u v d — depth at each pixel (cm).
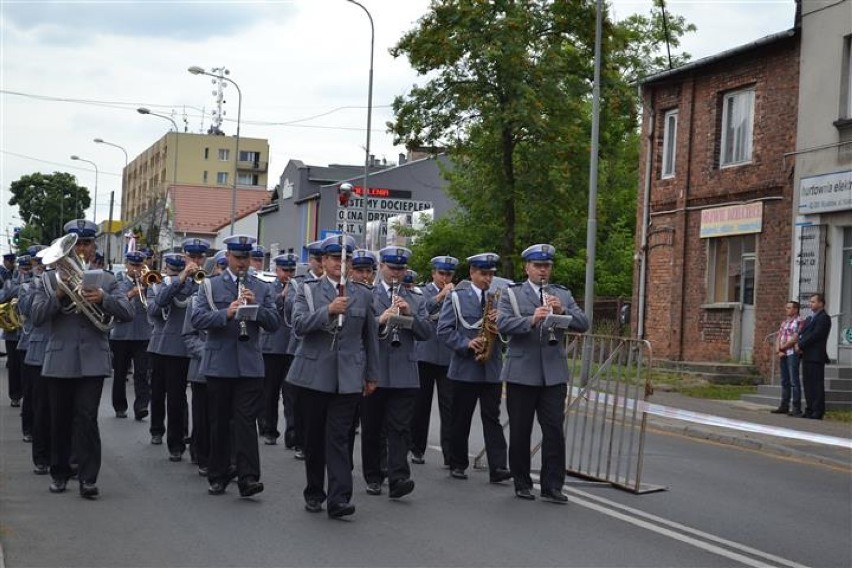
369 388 966
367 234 3538
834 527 978
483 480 1153
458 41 2855
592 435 1173
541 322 1021
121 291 1000
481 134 3003
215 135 10900
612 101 3000
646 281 2772
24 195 11081
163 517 922
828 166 2184
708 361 2522
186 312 1138
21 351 1343
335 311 909
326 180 6462
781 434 1327
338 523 913
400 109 2998
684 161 2623
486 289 1156
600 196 4581
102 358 991
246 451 997
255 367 1005
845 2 2156
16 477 1109
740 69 2450
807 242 2220
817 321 1877
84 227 1003
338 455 934
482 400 1146
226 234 7825
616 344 1144
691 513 1007
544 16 2925
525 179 3011
